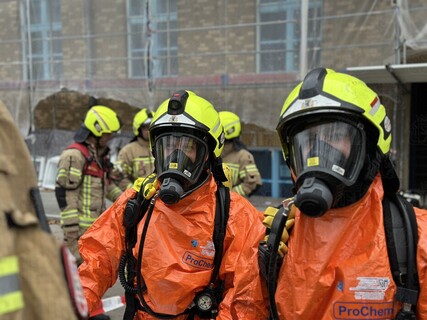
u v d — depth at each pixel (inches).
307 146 57.0
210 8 337.4
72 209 165.2
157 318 82.0
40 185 382.9
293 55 316.2
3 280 37.5
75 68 377.1
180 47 348.5
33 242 40.0
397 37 274.2
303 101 57.2
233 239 81.6
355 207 58.1
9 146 40.8
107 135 174.6
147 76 347.3
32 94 382.0
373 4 285.0
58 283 40.3
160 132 84.6
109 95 361.7
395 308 55.7
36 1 383.6
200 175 84.3
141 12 356.8
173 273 79.7
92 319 157.9
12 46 393.4
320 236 58.0
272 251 60.2
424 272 55.4
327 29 299.4
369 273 55.4
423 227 57.9
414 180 301.6
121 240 85.7
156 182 84.0
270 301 60.7
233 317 71.4
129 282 84.7
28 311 39.3
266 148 348.2
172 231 81.3
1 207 38.7
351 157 55.6
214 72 338.6
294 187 62.0
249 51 327.9
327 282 56.4
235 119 187.9
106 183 182.9
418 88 302.8
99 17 370.3
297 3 312.0
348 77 60.1
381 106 60.2
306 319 57.7
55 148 386.3
